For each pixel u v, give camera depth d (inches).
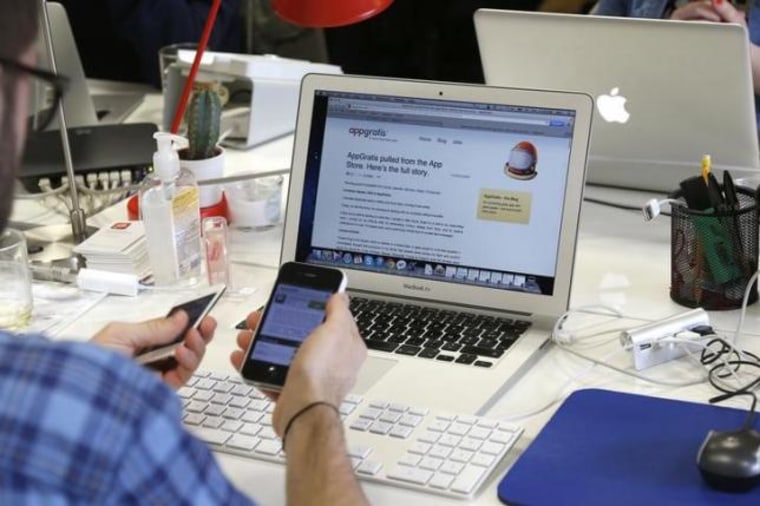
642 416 50.2
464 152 61.1
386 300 62.7
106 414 27.3
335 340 43.1
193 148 75.4
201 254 69.2
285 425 41.0
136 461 27.6
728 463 43.5
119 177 82.0
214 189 73.8
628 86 72.0
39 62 32.7
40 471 26.3
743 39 65.9
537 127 59.7
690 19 85.4
